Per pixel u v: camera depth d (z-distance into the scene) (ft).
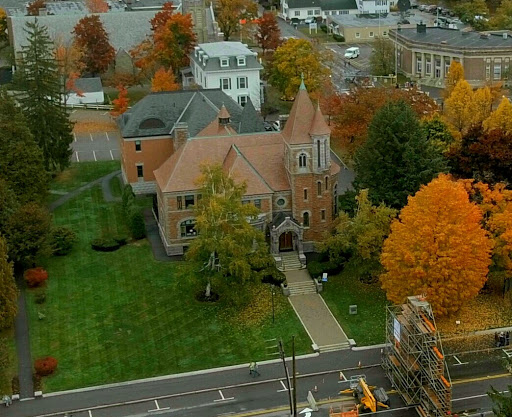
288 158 338.54
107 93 599.98
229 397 260.62
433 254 280.51
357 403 255.29
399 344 257.55
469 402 253.03
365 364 276.00
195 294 317.42
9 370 273.95
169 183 342.03
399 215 300.20
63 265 341.82
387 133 332.39
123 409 255.50
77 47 588.50
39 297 313.53
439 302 281.95
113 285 325.83
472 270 281.95
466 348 281.95
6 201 331.16
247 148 347.56
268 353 282.56
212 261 307.58
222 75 532.73
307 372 272.31
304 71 543.80
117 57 615.98
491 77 596.29
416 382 250.57
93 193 415.03
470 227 282.56
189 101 416.87
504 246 298.15
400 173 331.16
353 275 329.31
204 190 310.04
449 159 350.23
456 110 429.38
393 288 288.30
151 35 613.93
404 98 414.62
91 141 497.87
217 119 384.47
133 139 404.98
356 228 313.12
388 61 625.82
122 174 433.07
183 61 594.24
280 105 559.79
